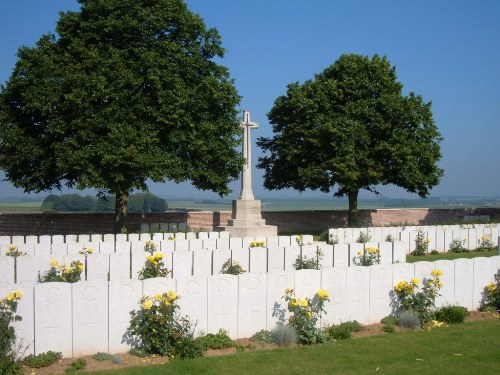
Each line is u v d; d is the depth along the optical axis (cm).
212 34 2906
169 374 799
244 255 1584
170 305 912
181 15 2759
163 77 2598
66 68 2538
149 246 1748
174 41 2772
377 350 930
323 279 1088
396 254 1766
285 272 1055
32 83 2570
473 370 827
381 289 1151
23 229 3164
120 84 2503
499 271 1314
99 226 3316
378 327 1104
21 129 2625
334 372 813
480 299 1287
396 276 1169
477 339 1005
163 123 2614
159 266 1394
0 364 784
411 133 3559
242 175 3069
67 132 2564
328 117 3516
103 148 2433
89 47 2627
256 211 3058
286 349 934
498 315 1227
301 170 3494
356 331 1069
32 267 1368
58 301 884
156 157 2553
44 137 2572
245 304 1020
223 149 2845
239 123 2980
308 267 1636
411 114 3488
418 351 925
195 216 3625
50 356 854
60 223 3228
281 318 1050
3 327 820
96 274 1429
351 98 3584
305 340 977
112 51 2583
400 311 1161
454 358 887
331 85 3522
